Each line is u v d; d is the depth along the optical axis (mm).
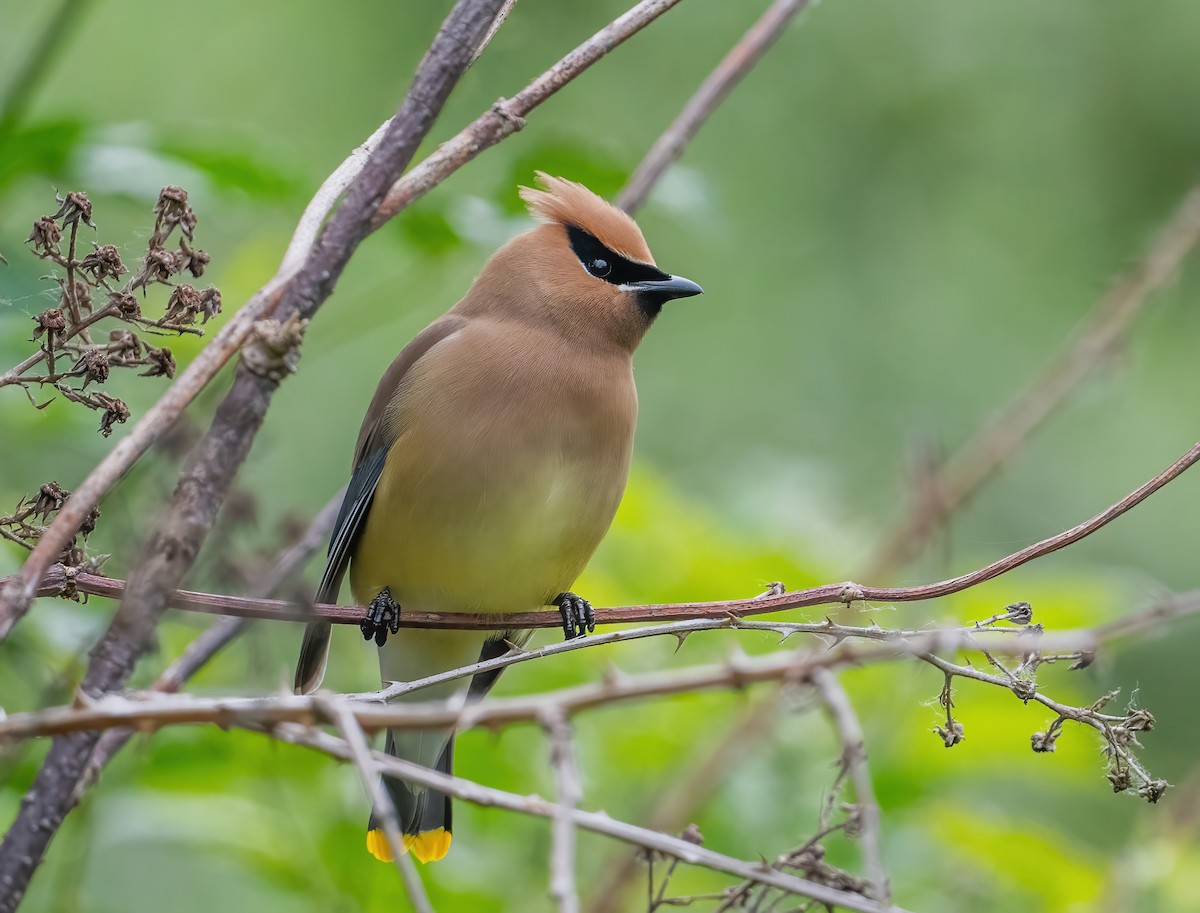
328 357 17219
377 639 10086
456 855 9875
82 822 8844
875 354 18828
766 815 10000
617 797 10766
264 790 9547
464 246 10281
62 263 5652
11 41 15844
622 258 10266
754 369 18703
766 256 18938
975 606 10867
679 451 18516
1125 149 19172
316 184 9555
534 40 18484
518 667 10820
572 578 10297
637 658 10859
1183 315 17859
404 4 18953
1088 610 10891
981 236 19109
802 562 11039
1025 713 10133
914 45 19438
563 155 10867
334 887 9539
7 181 9156
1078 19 19375
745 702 10539
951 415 18438
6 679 8930
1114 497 17797
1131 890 9758
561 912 4285
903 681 10250
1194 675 16312
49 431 9508
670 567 11086
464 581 10016
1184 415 17828
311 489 16734
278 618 6555
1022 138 19281
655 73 19094
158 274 5703
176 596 6465
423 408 9797
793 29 19516
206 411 8039
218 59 18594
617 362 10164
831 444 18484
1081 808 13133
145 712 4859
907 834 10102
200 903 10695
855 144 19375
